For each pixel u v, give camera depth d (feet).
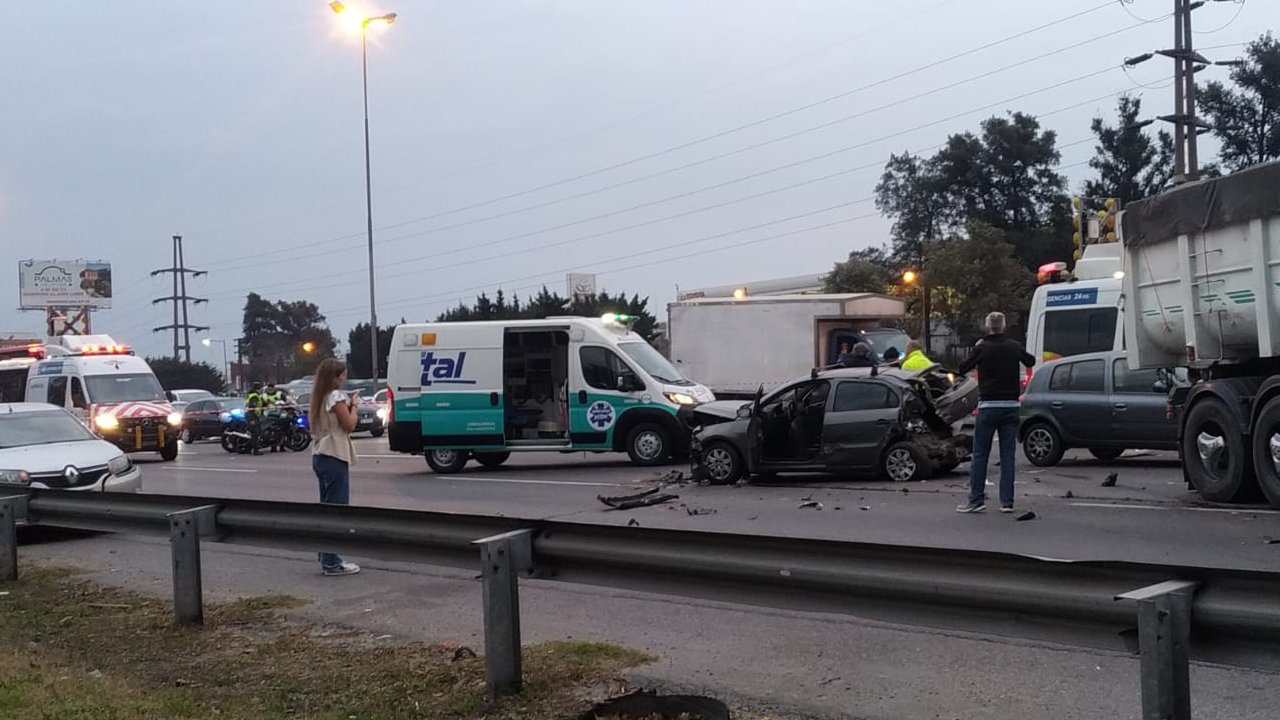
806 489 45.78
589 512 42.14
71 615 25.07
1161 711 11.82
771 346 82.43
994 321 36.42
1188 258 37.50
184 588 23.56
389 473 63.31
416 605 25.59
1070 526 33.14
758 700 17.69
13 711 17.21
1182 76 119.24
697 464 49.78
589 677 18.90
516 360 63.87
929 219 248.11
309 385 124.47
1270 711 16.55
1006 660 19.56
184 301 272.51
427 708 17.25
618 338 61.62
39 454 41.96
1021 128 235.20
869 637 21.52
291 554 33.37
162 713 17.03
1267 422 34.01
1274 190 33.30
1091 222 95.81
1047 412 49.49
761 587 15.78
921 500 40.42
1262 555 27.61
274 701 17.83
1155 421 46.19
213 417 114.93
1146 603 11.94
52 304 265.75
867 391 47.19
